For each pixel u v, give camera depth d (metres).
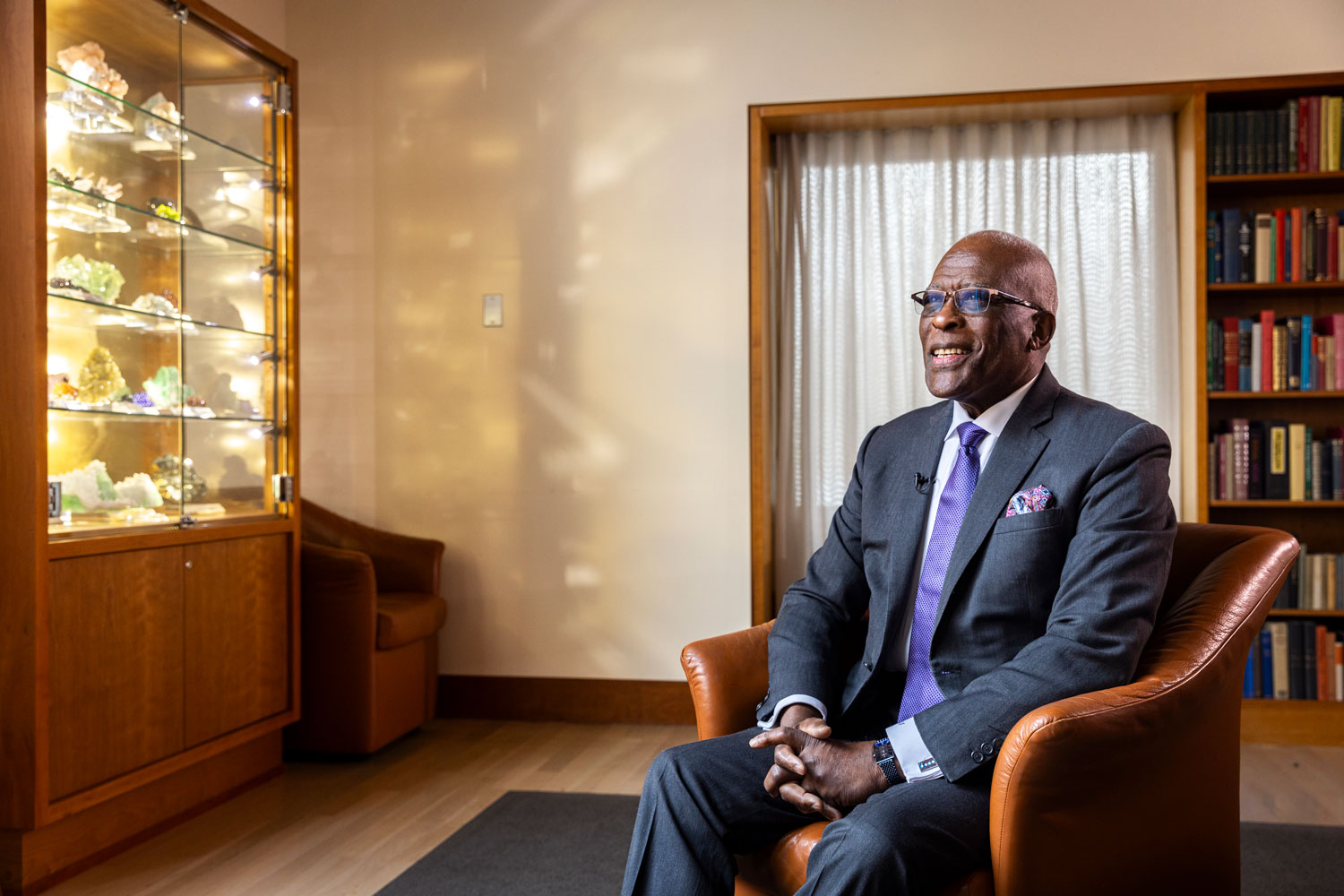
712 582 4.05
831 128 4.19
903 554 1.78
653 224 4.09
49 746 2.43
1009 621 1.63
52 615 2.43
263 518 3.29
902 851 1.35
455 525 4.20
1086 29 3.80
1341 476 3.72
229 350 3.14
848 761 1.53
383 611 3.61
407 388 4.23
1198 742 1.55
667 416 4.08
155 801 2.83
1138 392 4.02
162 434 2.85
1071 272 4.07
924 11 3.90
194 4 2.92
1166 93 3.77
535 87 4.16
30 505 2.38
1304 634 3.73
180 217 2.91
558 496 4.14
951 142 4.15
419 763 3.53
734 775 1.63
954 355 1.71
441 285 4.21
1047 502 1.62
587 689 4.12
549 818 2.94
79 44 2.56
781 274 4.27
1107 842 1.45
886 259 4.19
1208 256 3.81
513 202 4.17
